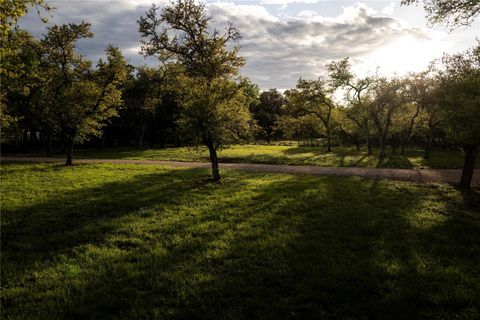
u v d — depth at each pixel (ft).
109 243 36.37
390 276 26.81
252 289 25.26
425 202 51.06
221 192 60.80
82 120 105.40
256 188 63.57
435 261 29.68
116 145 266.98
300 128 226.17
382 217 42.96
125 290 25.49
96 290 25.61
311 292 24.56
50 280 27.71
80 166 102.99
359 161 115.65
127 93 192.85
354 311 22.21
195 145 76.33
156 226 41.47
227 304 23.56
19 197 58.34
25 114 142.51
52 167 100.99
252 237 36.78
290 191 59.98
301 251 32.37
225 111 69.87
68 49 109.60
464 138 49.19
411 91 111.65
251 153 148.25
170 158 127.95
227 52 95.20
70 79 110.11
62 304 23.98
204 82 76.95
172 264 30.09
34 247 35.60
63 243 36.76
